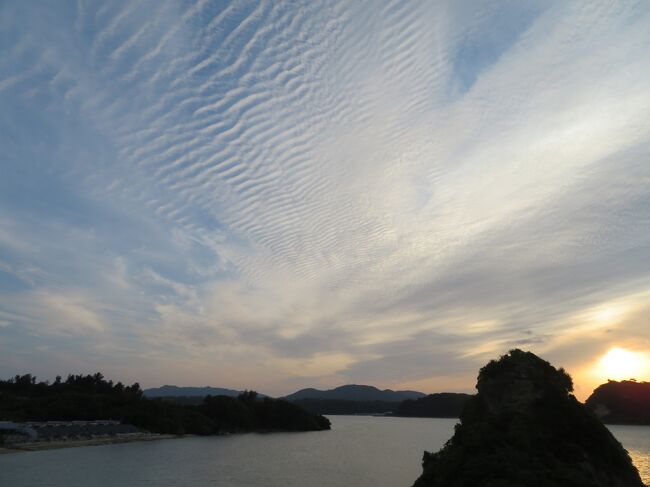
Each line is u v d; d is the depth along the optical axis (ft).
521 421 190.90
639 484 190.80
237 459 476.54
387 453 529.45
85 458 471.21
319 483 327.26
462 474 171.73
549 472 157.79
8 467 399.44
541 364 225.35
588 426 195.00
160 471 389.39
